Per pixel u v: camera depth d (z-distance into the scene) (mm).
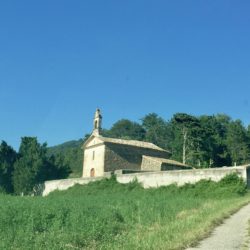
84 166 90500
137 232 23781
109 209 33562
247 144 116062
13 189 97625
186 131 104312
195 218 27516
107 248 18828
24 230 22750
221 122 131500
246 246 19734
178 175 66312
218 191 59312
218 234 22859
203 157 104500
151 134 172375
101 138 86438
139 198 52906
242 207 38188
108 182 76312
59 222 25328
